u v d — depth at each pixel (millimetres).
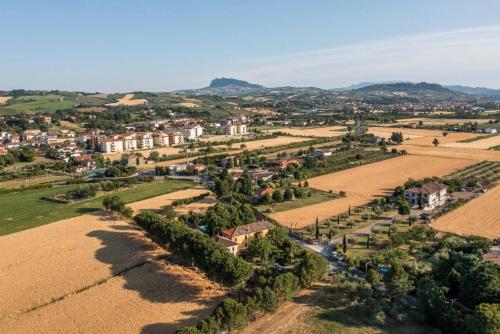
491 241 139375
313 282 115312
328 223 162750
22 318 100312
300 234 151875
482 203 185250
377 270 115125
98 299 107938
